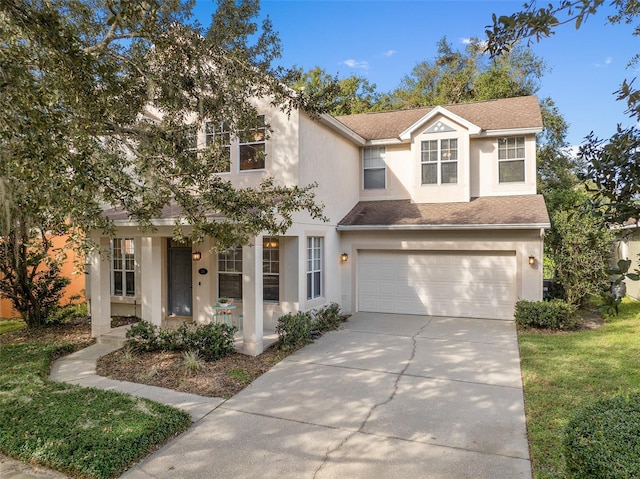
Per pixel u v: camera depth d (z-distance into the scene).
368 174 15.05
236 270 11.30
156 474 4.41
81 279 15.35
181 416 5.50
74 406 5.65
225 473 4.43
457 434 5.24
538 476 4.25
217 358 8.34
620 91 2.50
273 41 8.55
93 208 6.64
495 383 6.98
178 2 7.12
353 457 4.73
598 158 2.63
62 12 6.35
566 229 12.10
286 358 8.52
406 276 13.20
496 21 2.78
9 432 4.89
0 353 8.64
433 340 9.87
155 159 7.11
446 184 13.82
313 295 11.90
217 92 8.27
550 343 9.28
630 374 7.05
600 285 11.80
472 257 12.52
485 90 23.23
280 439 5.16
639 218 2.44
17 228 7.62
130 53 7.45
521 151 13.59
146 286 9.65
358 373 7.59
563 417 5.54
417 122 13.86
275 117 10.80
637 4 2.74
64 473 4.38
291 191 8.15
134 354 8.63
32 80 4.39
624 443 3.26
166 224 8.92
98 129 6.02
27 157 4.79
